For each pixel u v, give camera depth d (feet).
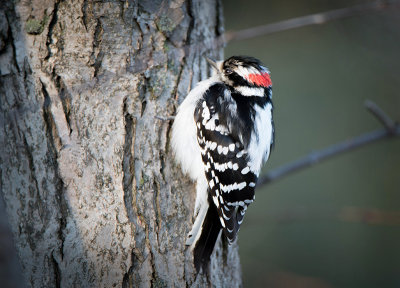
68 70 20.06
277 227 48.49
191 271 21.33
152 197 21.09
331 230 48.75
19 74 19.95
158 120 21.57
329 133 50.98
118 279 20.03
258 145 24.34
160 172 21.50
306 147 51.08
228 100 24.38
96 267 19.95
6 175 20.18
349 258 48.11
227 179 23.68
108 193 20.24
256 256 47.32
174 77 22.13
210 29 23.91
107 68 20.52
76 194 20.03
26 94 19.95
